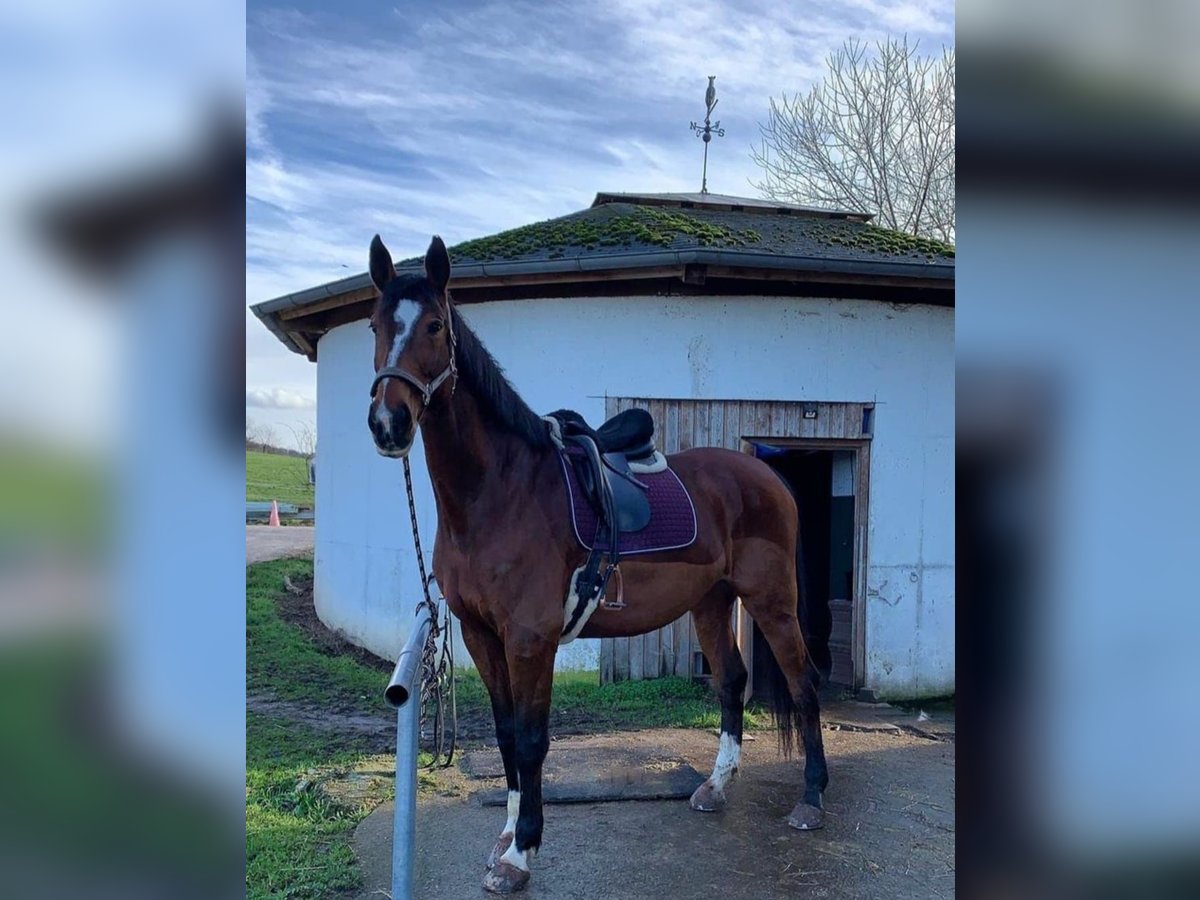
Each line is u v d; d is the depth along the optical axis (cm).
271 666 636
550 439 323
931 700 634
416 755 201
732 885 307
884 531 632
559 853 332
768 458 801
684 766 436
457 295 625
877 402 630
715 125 1089
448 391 282
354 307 689
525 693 301
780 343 613
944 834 358
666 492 352
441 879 310
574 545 311
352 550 698
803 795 385
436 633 274
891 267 589
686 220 749
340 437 721
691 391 603
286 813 371
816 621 658
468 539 301
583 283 603
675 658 613
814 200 1839
